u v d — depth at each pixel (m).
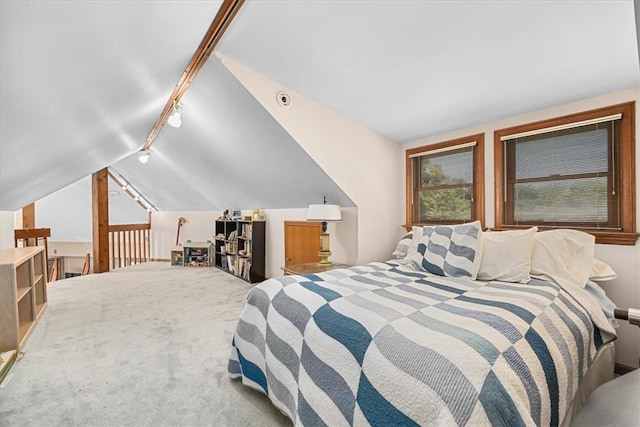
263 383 1.61
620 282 2.00
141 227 6.35
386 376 1.01
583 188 2.18
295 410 1.30
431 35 1.70
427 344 1.02
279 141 2.77
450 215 3.00
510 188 2.57
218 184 4.58
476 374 0.89
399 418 0.94
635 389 1.09
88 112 2.00
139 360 2.09
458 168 2.94
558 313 1.39
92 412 1.54
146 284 4.26
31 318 2.72
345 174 2.96
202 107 2.93
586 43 1.63
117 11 1.18
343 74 2.21
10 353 2.10
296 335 1.41
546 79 1.98
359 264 3.09
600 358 1.61
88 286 4.15
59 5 0.95
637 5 0.60
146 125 3.45
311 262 3.61
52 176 3.13
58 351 2.22
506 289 1.69
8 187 2.50
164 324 2.76
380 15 1.59
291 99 2.56
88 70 1.49
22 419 1.49
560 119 2.26
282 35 1.87
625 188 1.99
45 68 1.24
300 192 3.49
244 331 1.78
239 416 1.53
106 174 5.13
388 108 2.65
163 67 2.05
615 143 2.04
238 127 2.92
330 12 1.62
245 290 3.93
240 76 2.30
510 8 1.45
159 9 1.36
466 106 2.44
